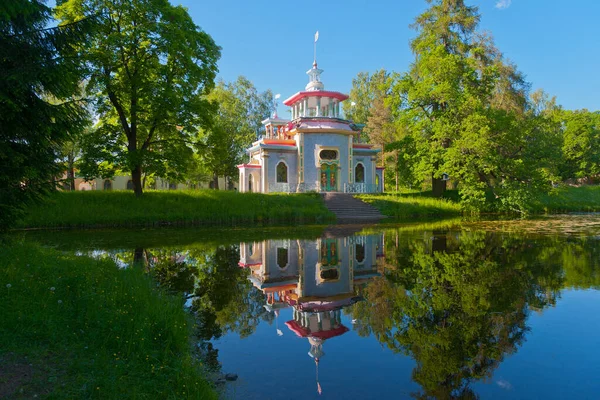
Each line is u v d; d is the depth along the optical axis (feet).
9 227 30.96
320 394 13.62
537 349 17.13
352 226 73.31
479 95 104.32
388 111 149.48
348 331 19.93
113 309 17.85
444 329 19.83
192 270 34.58
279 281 31.12
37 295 18.34
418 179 108.99
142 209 76.89
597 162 178.91
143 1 70.64
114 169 79.97
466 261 36.70
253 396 13.44
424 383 14.42
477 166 94.07
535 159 101.50
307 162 112.06
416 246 46.60
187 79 80.12
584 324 19.95
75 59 30.30
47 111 29.27
